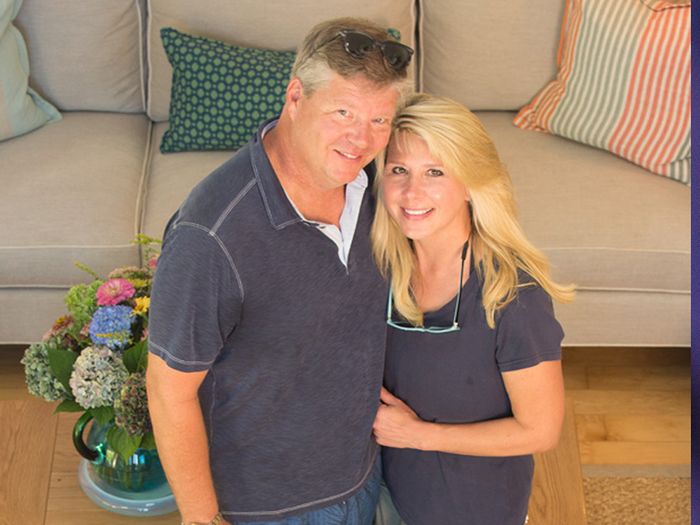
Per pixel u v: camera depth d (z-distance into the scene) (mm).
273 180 1594
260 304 1648
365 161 1575
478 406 1866
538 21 3152
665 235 2822
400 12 3156
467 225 1775
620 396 3090
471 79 3227
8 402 2314
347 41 1484
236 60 3039
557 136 3146
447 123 1643
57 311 2932
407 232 1728
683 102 2879
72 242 2824
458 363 1820
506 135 3160
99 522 2072
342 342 1761
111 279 2090
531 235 2828
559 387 1822
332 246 1670
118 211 2895
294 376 1745
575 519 2109
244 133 3061
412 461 1970
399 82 1520
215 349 1646
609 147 3018
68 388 2037
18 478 2148
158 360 1646
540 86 3221
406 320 1821
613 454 2898
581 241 2818
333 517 1939
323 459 1867
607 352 3252
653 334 2967
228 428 1812
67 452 2203
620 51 2916
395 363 1874
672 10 2871
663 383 3137
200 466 1759
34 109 3174
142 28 3266
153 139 3256
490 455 1875
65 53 3223
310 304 1686
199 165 3059
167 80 3230
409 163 1694
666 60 2865
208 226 1579
